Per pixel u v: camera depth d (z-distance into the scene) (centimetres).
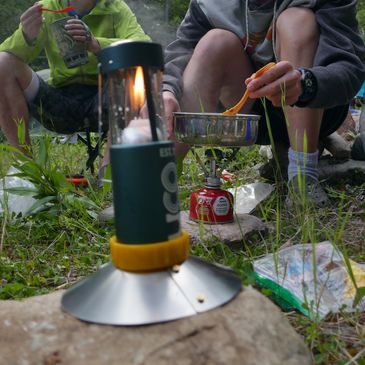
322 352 126
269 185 274
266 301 108
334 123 278
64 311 105
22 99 319
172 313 97
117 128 107
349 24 229
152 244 101
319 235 209
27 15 312
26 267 194
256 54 254
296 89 194
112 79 105
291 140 233
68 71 334
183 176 333
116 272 105
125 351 92
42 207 250
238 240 199
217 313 99
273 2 245
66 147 427
